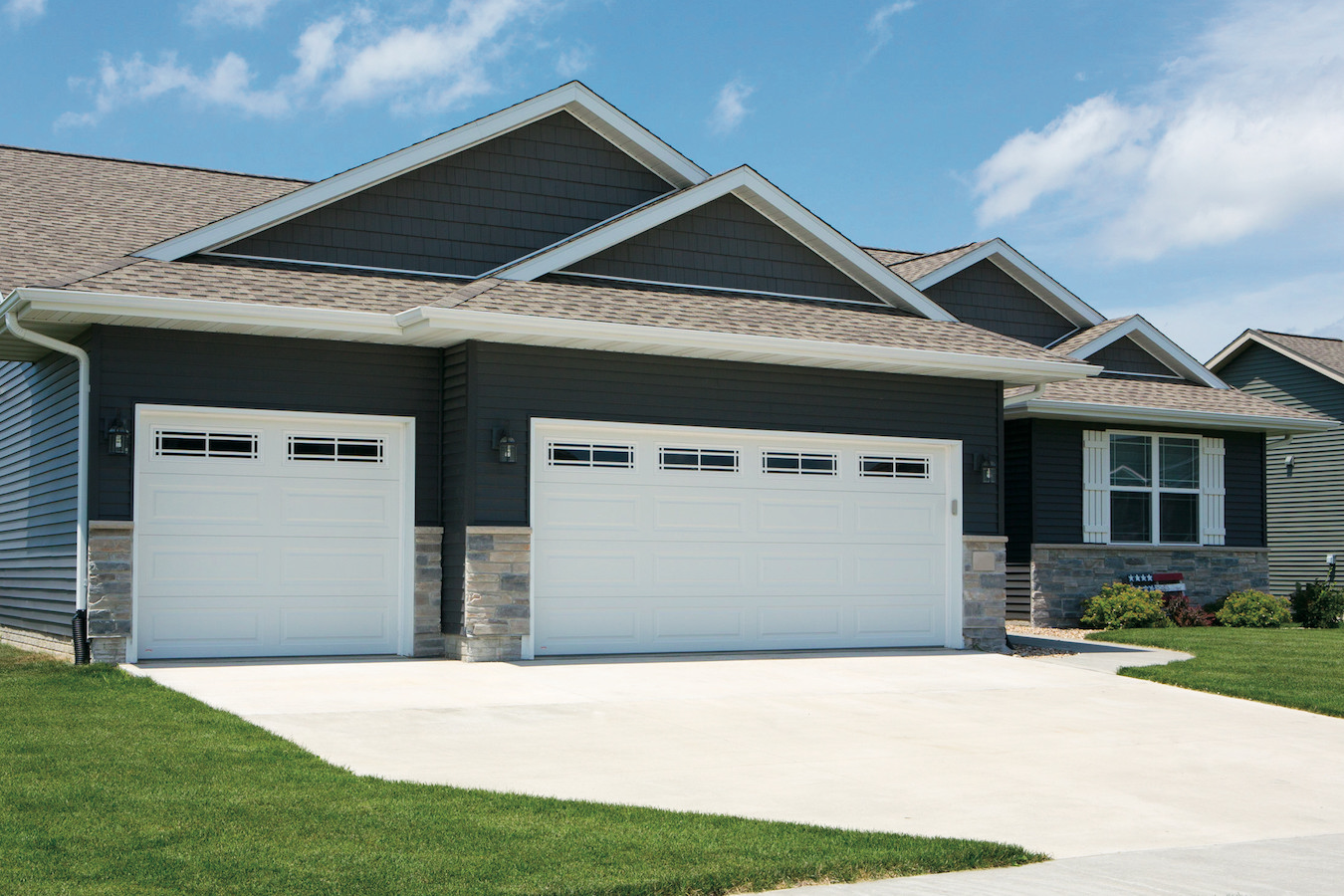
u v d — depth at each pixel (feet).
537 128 53.78
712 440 49.14
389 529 46.26
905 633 52.34
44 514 47.55
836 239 54.49
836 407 51.16
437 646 46.19
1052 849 22.63
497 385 45.09
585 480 47.06
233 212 58.49
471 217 52.01
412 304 45.91
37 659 43.27
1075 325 76.48
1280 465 95.40
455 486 45.70
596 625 47.03
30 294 38.58
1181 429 73.00
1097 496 69.72
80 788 23.71
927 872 21.03
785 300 54.13
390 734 31.07
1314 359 92.32
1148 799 26.84
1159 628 64.34
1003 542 53.98
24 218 53.21
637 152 55.72
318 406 44.80
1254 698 40.65
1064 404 65.67
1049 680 43.65
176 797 23.39
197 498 43.34
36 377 49.90
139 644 42.29
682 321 47.14
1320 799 27.35
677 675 42.32
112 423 41.42
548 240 53.57
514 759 28.76
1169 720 36.65
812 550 50.85
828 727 33.99
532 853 20.63
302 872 19.21
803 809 24.93
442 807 23.45
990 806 25.75
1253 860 22.16
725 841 21.86
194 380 42.91
